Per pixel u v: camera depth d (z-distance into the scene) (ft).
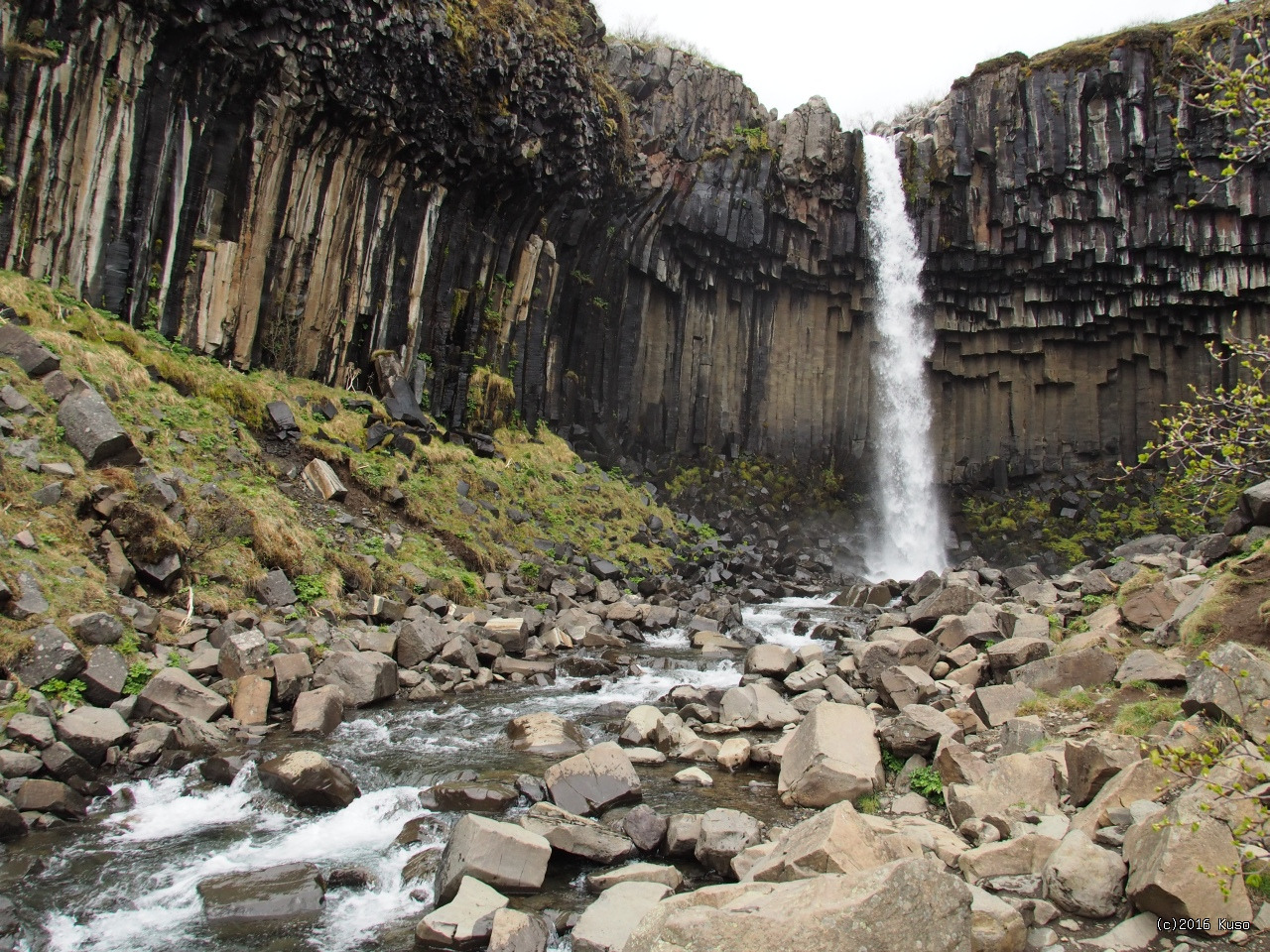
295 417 57.93
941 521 110.01
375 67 62.85
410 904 20.25
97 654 30.17
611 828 24.06
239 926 19.08
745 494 101.40
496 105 71.77
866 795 25.59
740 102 103.24
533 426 85.10
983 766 25.12
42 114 48.57
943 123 104.99
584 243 92.07
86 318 49.26
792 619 61.93
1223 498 89.35
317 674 36.04
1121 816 19.88
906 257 107.04
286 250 62.49
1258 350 22.76
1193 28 96.73
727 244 103.19
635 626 55.47
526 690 39.99
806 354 111.45
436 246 74.02
